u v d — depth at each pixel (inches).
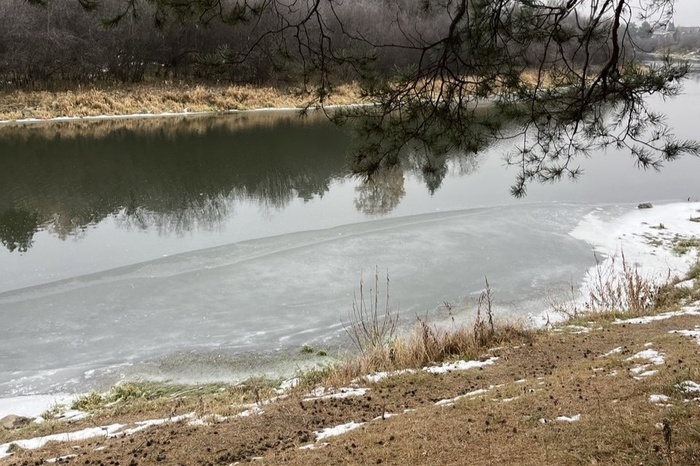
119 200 761.6
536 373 273.0
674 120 1301.7
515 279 501.7
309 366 351.9
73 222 666.2
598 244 590.6
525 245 587.5
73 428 269.4
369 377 295.9
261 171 944.9
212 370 350.9
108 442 231.1
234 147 1142.3
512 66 214.7
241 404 277.9
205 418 251.4
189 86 1675.7
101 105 1477.6
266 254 557.3
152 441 223.6
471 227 642.2
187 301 453.7
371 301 455.2
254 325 413.4
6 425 281.6
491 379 274.1
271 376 339.9
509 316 422.6
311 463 184.5
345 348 377.7
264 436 220.8
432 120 221.1
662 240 599.2
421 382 277.4
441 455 178.2
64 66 1550.2
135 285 483.8
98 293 468.1
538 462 163.3
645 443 161.8
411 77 216.7
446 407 224.2
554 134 225.6
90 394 315.9
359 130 225.5
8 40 1423.5
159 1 200.2
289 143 1194.0
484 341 347.3
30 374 349.4
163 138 1222.9
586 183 879.1
